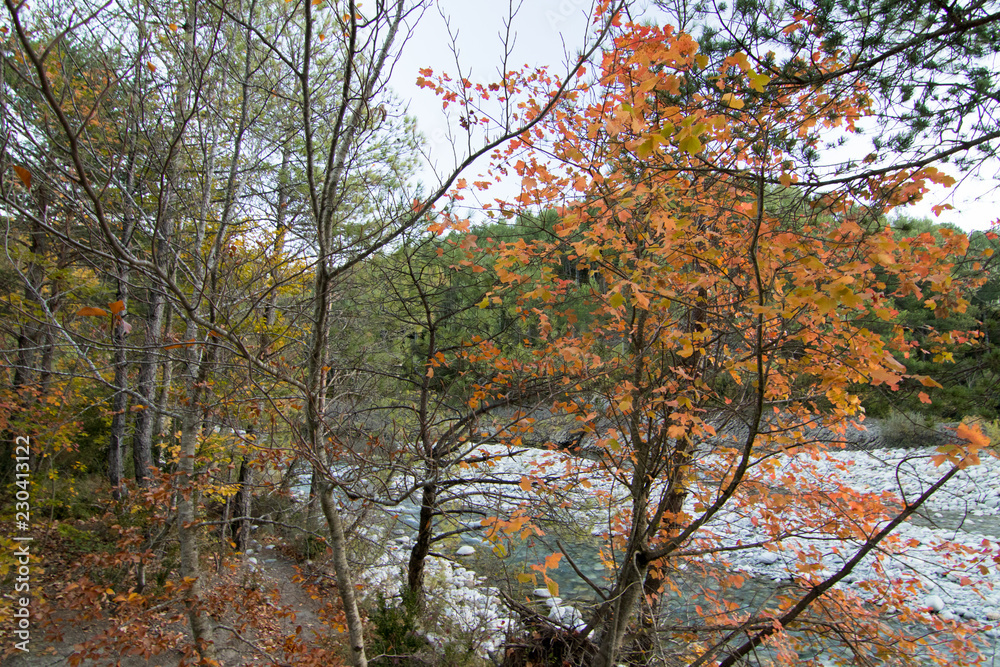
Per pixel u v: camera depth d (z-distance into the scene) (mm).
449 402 6160
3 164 2379
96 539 6504
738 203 3240
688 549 4875
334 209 3582
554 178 3801
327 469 3828
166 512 5809
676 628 4223
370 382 5598
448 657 5891
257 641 5395
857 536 3857
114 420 7844
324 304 3641
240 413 4918
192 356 4672
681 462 4203
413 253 4516
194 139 5129
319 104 4969
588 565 8914
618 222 3447
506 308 5367
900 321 3711
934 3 3051
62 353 6117
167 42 3824
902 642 3951
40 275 5516
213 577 5992
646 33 3215
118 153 3490
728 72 3504
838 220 3543
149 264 2521
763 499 4023
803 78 3189
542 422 5227
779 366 3883
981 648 6062
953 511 11094
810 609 4270
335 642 5957
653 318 3885
